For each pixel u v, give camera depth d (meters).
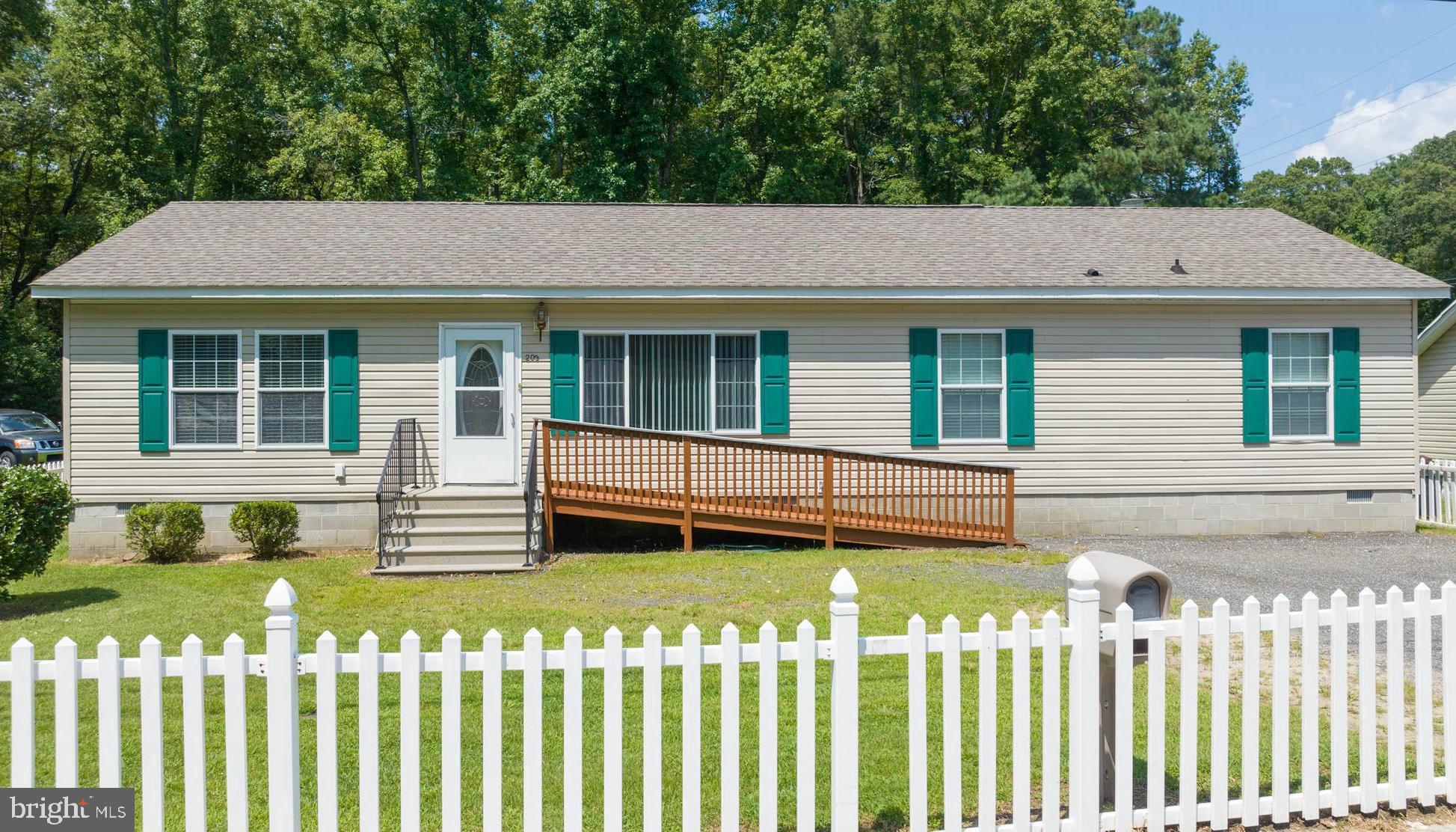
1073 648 3.97
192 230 14.55
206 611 8.75
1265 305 14.36
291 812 3.45
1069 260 14.62
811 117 30.52
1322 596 9.40
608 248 14.48
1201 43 41.16
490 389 13.42
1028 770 3.90
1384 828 4.30
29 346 32.69
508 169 28.94
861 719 5.75
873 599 8.91
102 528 12.87
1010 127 35.56
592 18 27.98
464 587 10.02
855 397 13.89
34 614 8.77
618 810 3.63
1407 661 7.27
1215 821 4.15
